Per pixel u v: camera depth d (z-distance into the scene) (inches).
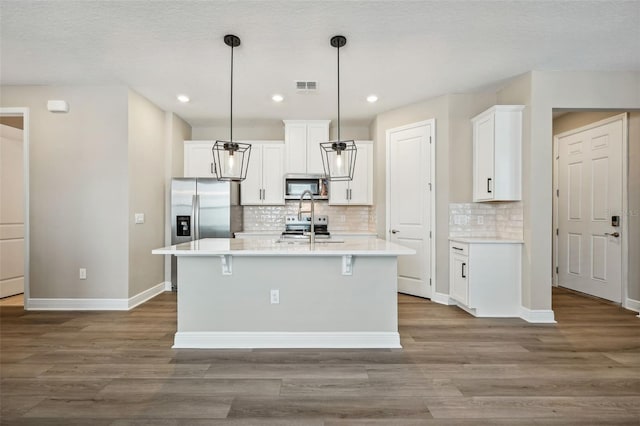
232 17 98.7
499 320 137.3
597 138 171.3
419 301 165.3
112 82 147.2
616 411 74.7
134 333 121.8
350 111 187.6
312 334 110.3
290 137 202.5
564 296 176.2
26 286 150.5
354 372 92.3
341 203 202.1
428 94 161.6
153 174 174.9
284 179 205.5
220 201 185.2
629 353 105.0
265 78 142.6
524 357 102.0
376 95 162.9
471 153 159.6
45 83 148.1
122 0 90.6
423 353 105.0
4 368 94.4
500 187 140.9
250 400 78.7
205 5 93.1
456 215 160.7
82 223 151.0
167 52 120.0
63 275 151.4
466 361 99.3
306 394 81.2
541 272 135.3
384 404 77.2
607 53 121.4
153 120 174.9
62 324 131.3
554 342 113.9
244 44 114.3
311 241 117.5
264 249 104.0
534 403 77.7
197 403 77.4
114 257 151.3
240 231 210.5
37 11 95.3
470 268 141.6
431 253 166.1
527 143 137.6
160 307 154.9
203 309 110.7
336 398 79.6
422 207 170.7
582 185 181.0
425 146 169.2
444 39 111.4
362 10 95.7
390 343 110.0
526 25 103.3
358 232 199.5
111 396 80.2
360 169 202.2
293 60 126.2
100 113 150.5
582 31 106.8
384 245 116.4
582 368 94.9
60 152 150.6
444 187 162.6
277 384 85.8
